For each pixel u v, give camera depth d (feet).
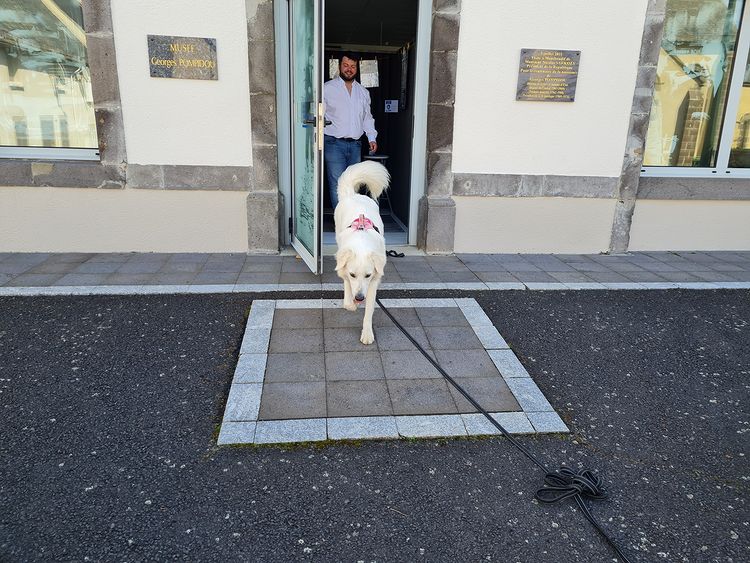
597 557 7.00
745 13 19.06
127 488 7.81
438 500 7.84
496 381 10.89
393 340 12.39
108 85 16.05
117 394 10.03
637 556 7.01
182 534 7.07
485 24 17.04
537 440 9.25
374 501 7.76
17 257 16.83
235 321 13.04
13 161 16.47
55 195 16.83
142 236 17.48
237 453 8.59
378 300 14.62
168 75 16.12
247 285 15.06
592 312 14.49
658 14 17.47
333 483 8.07
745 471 8.72
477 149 18.13
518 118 17.99
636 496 8.09
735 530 7.48
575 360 12.03
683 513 7.78
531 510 7.73
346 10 22.91
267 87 16.52
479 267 17.65
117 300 13.92
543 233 19.27
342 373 10.91
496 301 14.90
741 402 10.68
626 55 17.76
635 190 19.12
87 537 6.96
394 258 18.34
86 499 7.57
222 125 16.80
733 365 12.07
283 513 7.48
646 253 20.01
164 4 15.66
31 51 16.69
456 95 17.54
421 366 11.31
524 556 6.96
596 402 10.49
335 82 18.61
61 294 14.08
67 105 17.19
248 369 10.91
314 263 15.67
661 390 11.00
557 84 17.71
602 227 19.48
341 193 14.75
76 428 9.06
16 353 11.28
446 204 18.31
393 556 6.87
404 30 26.81
